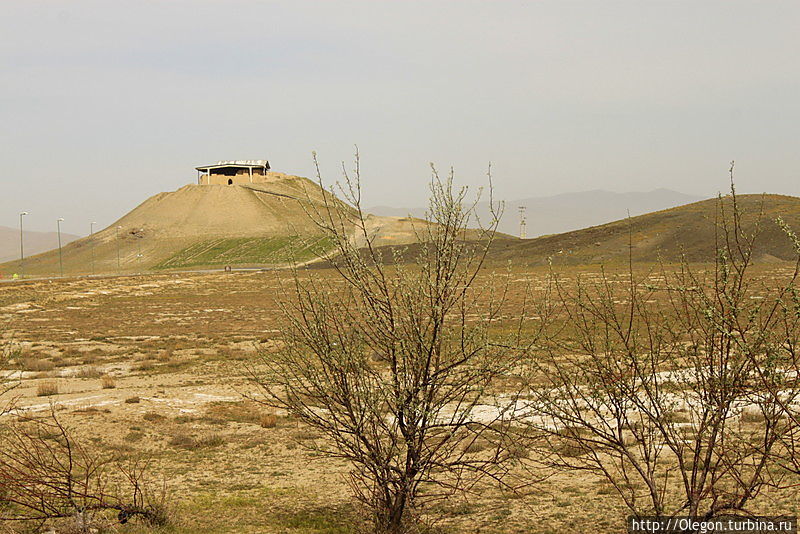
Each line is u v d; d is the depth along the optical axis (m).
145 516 11.65
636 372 7.51
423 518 11.67
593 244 131.25
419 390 9.07
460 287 8.84
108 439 20.20
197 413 24.17
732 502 7.58
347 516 12.38
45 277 145.75
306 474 16.69
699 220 130.62
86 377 32.88
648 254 117.38
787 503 9.81
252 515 12.62
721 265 6.91
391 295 9.02
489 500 12.98
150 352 41.97
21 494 10.02
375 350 9.30
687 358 7.37
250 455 18.88
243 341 46.97
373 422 9.47
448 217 8.81
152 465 17.59
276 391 27.52
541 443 15.12
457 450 14.60
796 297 6.34
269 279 119.62
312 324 9.22
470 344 8.80
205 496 14.40
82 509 10.66
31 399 25.97
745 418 14.30
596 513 11.36
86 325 59.09
